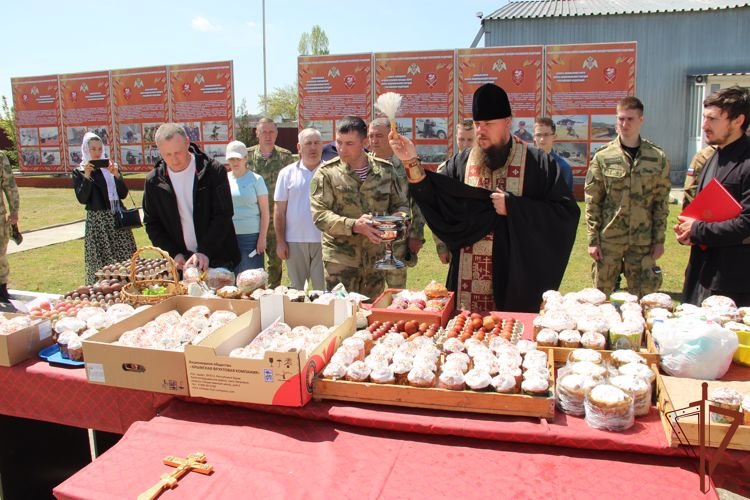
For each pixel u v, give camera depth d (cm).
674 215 1155
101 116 1830
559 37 1995
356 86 1447
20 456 275
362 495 162
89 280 609
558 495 161
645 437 178
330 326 261
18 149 1978
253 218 542
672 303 273
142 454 186
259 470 176
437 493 162
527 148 324
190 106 1702
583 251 930
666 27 1950
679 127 1995
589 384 194
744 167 312
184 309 285
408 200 414
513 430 184
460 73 1393
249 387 205
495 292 324
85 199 596
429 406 199
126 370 219
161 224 397
